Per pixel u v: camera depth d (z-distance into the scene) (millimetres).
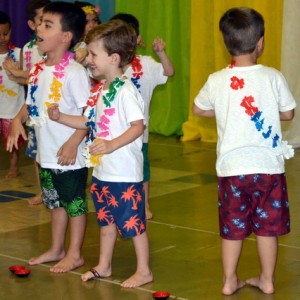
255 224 3877
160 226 5328
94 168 4105
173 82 9492
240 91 3807
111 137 3975
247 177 3779
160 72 5320
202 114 4008
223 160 3826
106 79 4105
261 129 3787
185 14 9266
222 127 3854
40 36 4328
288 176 6984
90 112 4070
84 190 4398
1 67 7086
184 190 6500
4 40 7039
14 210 5844
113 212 4023
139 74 5238
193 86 9219
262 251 3893
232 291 3910
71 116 4117
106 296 3898
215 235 5082
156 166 7609
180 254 4645
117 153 3957
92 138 4074
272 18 8562
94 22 5711
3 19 7039
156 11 9430
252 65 3861
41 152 4355
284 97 3844
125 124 3961
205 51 9102
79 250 4414
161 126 9602
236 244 3893
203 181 6879
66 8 4367
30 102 4395
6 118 7160
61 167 4281
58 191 4363
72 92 4273
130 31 4074
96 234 5133
